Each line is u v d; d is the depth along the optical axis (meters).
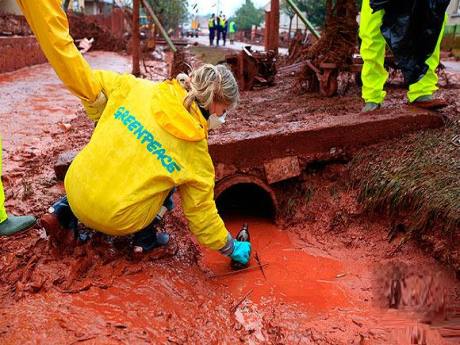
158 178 2.71
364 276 3.43
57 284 2.69
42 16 2.51
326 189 4.37
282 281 3.36
